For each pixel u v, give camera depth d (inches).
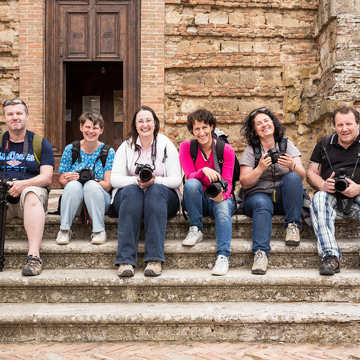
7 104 141.8
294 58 303.9
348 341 113.7
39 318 113.4
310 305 122.2
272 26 303.1
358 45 264.5
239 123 304.3
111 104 378.6
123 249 127.1
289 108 301.4
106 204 143.6
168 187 139.8
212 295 126.5
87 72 378.6
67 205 137.1
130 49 303.7
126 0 302.7
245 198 149.7
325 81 284.4
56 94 304.8
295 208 137.2
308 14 303.9
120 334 115.0
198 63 299.9
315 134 302.7
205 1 298.2
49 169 144.3
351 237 151.3
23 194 134.0
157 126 148.3
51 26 302.8
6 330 115.0
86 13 304.2
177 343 112.9
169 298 126.3
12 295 126.3
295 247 135.9
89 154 153.2
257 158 147.4
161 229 129.0
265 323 113.8
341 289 125.7
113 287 125.8
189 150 147.6
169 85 303.0
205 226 150.0
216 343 112.7
